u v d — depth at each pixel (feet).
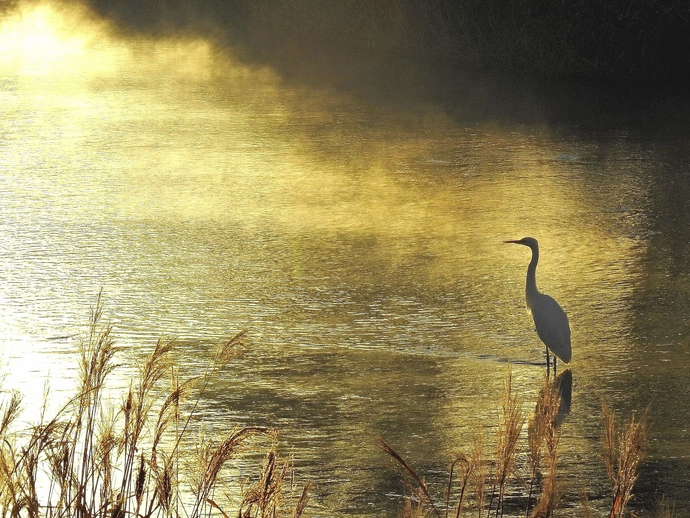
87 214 63.21
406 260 54.03
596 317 44.55
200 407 33.60
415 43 142.51
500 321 44.27
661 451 31.07
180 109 105.60
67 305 45.27
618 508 16.75
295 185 72.33
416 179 74.28
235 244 56.85
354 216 63.77
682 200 66.54
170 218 62.59
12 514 16.60
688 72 120.47
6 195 67.82
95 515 17.81
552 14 128.06
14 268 51.16
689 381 36.99
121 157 81.51
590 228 60.39
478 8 135.03
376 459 30.09
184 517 24.12
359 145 86.94
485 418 33.32
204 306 45.73
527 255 55.01
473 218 63.21
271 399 34.78
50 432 18.08
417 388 36.14
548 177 74.13
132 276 50.26
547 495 16.11
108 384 33.94
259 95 114.93
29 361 37.35
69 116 100.53
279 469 17.85
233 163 79.87
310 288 48.85
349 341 41.47
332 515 26.37
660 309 45.55
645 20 120.88
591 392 36.04
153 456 18.19
